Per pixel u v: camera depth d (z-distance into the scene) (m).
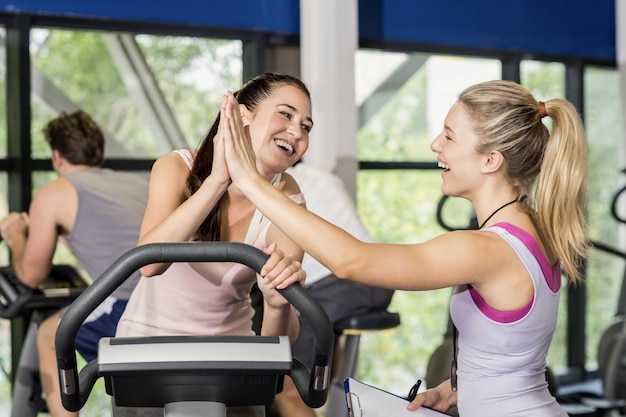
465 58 5.93
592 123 6.51
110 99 5.58
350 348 3.65
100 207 3.61
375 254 1.85
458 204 6.37
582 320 6.36
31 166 4.33
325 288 3.59
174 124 5.47
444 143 2.08
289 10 5.02
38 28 4.34
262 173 2.37
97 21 4.46
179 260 1.82
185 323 2.37
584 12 6.30
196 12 4.70
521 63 6.04
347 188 4.95
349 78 4.94
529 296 1.95
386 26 5.43
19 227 3.78
